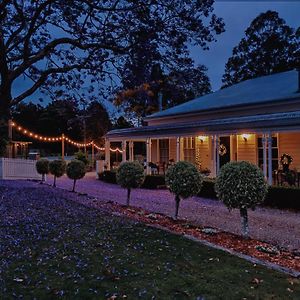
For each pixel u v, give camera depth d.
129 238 6.41
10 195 12.40
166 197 13.48
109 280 4.32
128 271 4.63
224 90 21.95
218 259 5.16
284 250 6.06
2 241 6.12
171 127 17.66
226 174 6.62
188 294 3.91
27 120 47.22
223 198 6.65
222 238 6.61
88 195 13.59
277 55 37.53
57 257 5.26
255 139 16.62
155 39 10.31
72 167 14.85
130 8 10.23
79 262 4.98
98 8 10.41
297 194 10.84
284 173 13.39
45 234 6.69
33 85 12.47
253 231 7.70
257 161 16.52
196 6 10.26
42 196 12.45
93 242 6.12
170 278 4.39
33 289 4.05
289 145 15.26
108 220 8.13
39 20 11.92
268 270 4.73
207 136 17.12
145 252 5.51
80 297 3.84
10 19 12.38
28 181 19.34
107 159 22.44
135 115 31.22
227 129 14.74
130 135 20.20
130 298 3.82
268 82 20.52
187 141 20.16
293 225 8.48
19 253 5.46
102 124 35.12
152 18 10.30
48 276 4.46
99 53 11.25
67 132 46.31
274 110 15.95
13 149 30.98
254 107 16.69
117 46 10.86
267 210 10.91
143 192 15.23
